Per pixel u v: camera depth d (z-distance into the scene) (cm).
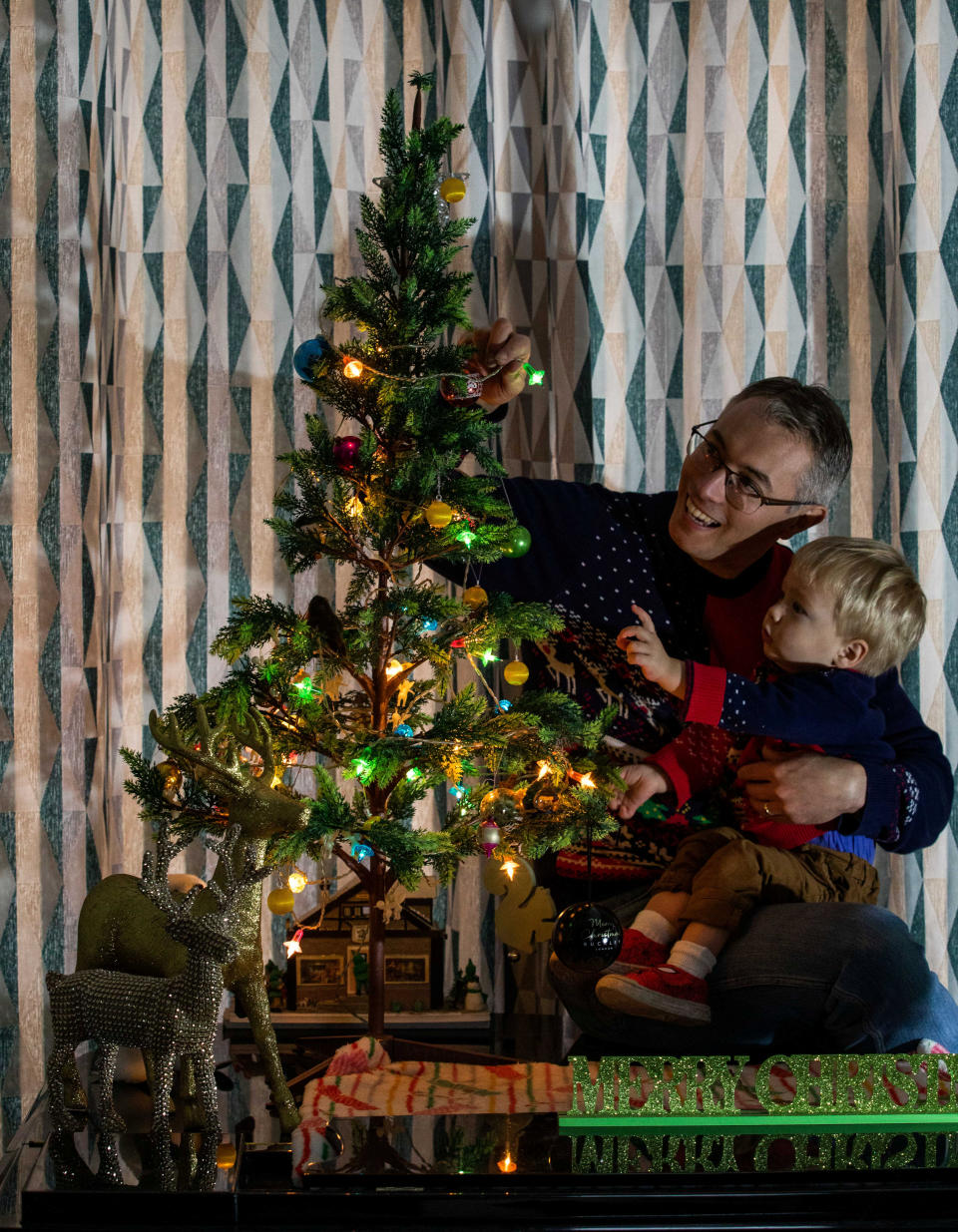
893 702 211
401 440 174
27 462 217
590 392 237
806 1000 184
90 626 219
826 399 206
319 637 170
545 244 238
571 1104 167
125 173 230
